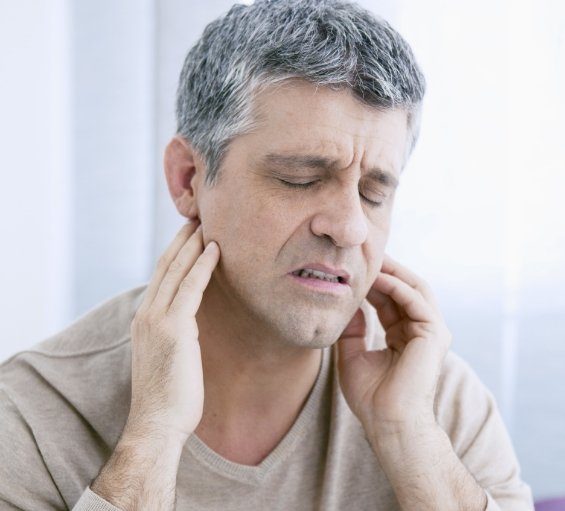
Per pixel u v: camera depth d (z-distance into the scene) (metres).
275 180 0.91
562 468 2.03
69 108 2.23
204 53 0.97
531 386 2.03
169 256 1.02
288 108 0.88
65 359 1.04
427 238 2.01
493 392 2.03
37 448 0.98
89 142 2.25
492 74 1.97
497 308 2.01
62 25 2.20
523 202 2.00
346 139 0.88
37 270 2.22
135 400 0.95
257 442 1.04
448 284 2.02
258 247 0.92
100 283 2.27
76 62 2.23
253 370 1.01
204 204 0.99
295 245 0.91
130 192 2.26
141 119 2.25
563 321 2.01
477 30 1.97
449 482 1.00
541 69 1.97
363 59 0.88
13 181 2.18
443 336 1.08
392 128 0.92
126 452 0.91
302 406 1.06
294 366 1.01
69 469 0.98
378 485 1.06
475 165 1.99
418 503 1.00
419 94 0.96
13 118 2.17
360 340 1.10
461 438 1.12
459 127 1.98
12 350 2.22
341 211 0.90
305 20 0.88
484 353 2.02
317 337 0.93
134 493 0.88
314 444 1.05
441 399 1.13
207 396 1.03
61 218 2.24
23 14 2.15
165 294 0.98
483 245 2.00
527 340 2.02
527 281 2.01
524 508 1.12
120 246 2.27
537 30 1.97
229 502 1.00
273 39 0.88
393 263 1.14
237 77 0.91
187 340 0.95
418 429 1.02
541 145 1.99
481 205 1.99
